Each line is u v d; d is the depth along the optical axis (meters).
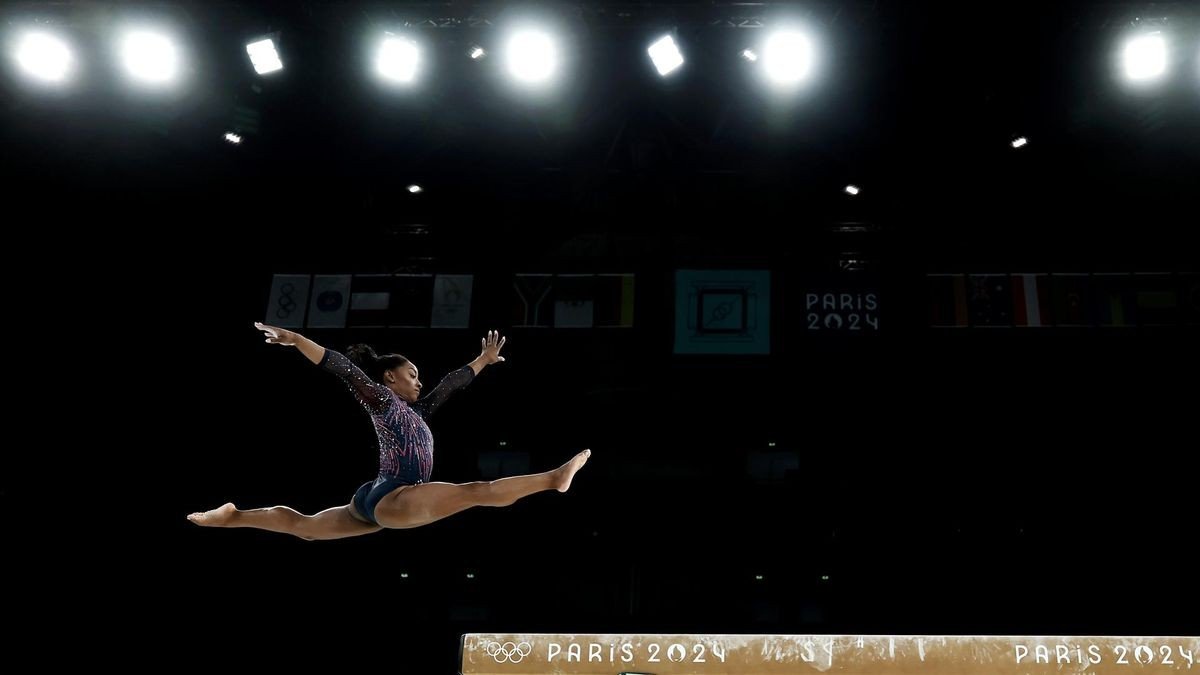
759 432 11.74
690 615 11.49
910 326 11.53
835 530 11.61
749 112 10.16
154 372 11.83
